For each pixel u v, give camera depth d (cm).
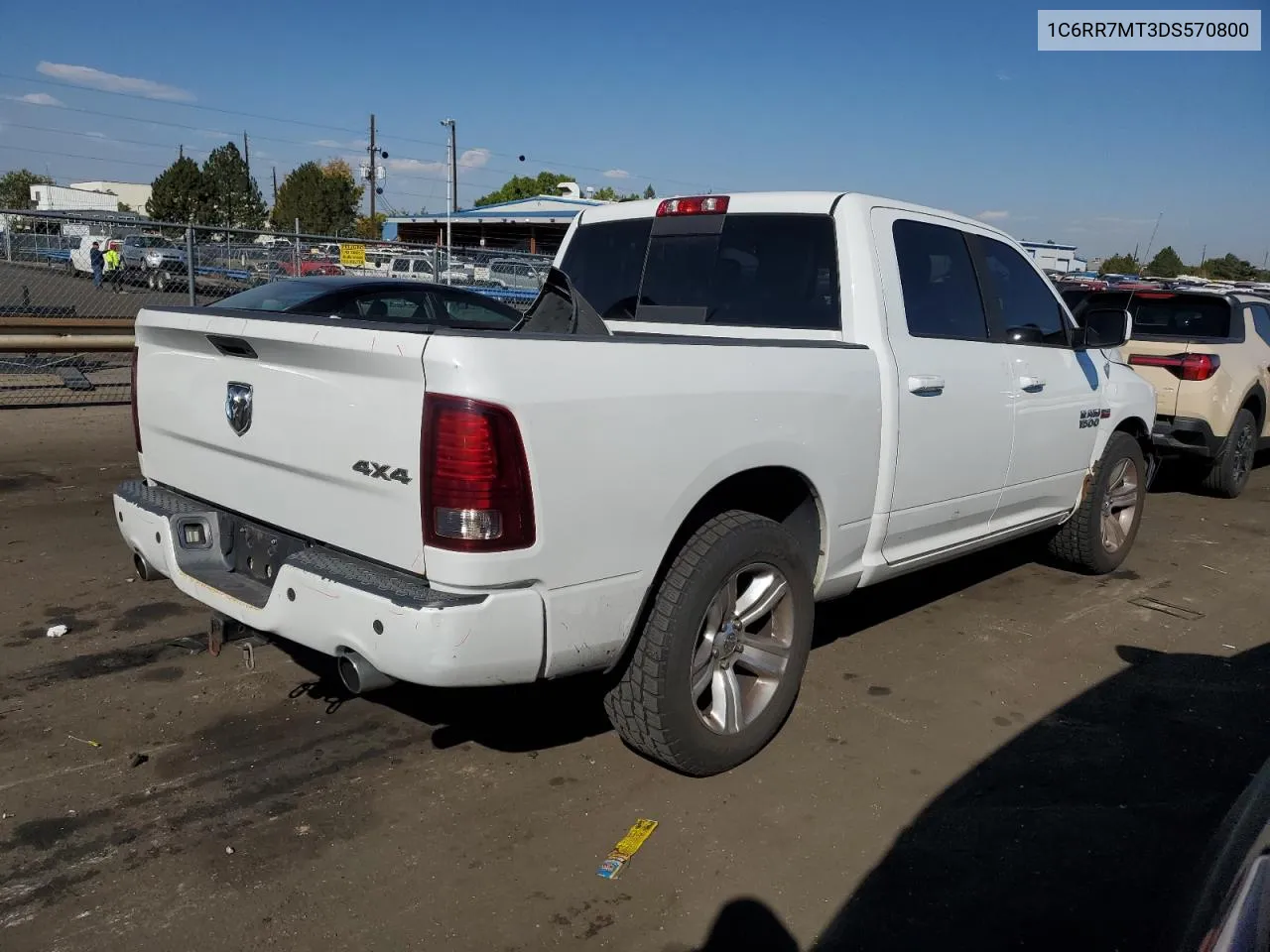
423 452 270
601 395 289
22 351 1141
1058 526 580
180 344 359
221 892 286
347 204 5975
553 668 294
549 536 281
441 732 386
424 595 273
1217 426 829
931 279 439
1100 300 919
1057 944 274
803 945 272
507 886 293
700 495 323
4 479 761
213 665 438
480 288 1620
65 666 430
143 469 402
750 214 438
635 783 351
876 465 396
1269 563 666
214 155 5741
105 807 326
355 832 317
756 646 364
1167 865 312
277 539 331
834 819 333
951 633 509
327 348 286
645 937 273
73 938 265
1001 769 370
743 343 342
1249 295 929
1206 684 454
